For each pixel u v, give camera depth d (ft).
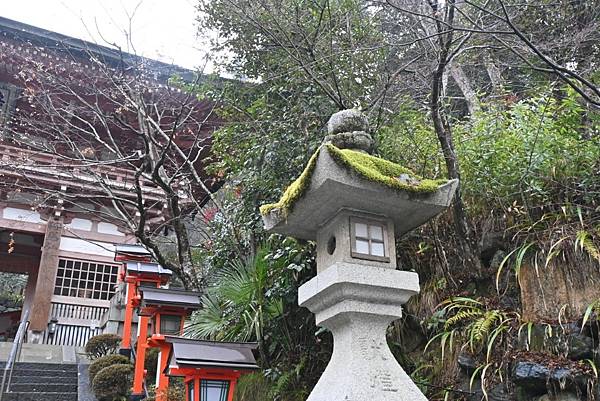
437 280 16.37
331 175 9.07
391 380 9.17
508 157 15.94
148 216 44.42
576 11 23.00
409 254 17.63
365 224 10.12
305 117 21.91
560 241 13.00
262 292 19.51
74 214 47.37
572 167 15.02
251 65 26.22
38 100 33.30
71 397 26.25
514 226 15.11
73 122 41.68
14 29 40.37
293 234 11.17
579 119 17.08
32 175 41.29
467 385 13.69
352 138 10.65
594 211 14.11
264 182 22.36
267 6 22.40
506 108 23.07
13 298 68.80
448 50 15.75
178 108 31.96
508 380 12.72
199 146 34.01
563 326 12.45
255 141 23.84
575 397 11.57
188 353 13.69
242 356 14.16
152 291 19.70
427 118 20.34
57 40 36.94
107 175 41.39
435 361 14.97
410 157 18.57
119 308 38.55
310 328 19.15
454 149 16.30
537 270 13.30
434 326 14.96
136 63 31.30
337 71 21.68
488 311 13.96
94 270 47.52
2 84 42.06
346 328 9.76
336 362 9.71
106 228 48.29
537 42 21.98
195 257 32.24
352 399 8.67
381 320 9.79
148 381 27.22
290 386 18.28
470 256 15.65
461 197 16.26
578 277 12.88
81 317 45.93
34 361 33.91
